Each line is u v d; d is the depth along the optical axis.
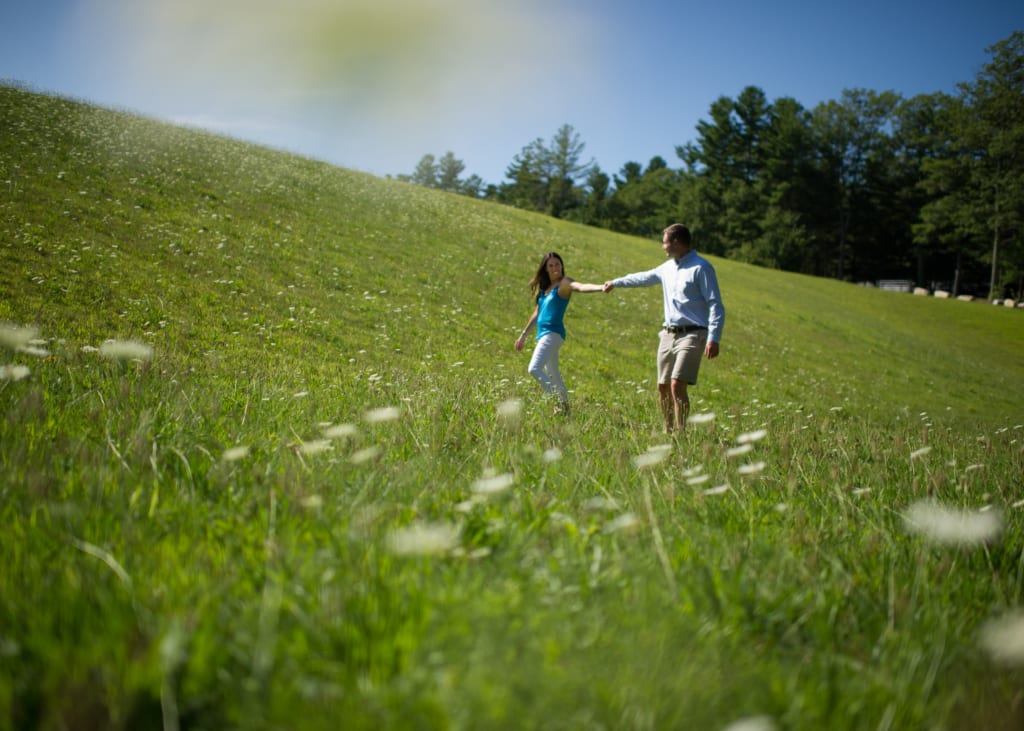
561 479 3.06
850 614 1.89
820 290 38.69
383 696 1.27
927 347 26.95
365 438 3.49
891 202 82.88
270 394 4.55
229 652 1.40
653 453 3.24
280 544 1.88
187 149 21.77
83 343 6.98
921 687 1.54
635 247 35.94
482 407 5.14
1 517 1.93
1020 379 24.78
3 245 9.93
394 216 22.17
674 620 1.68
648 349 15.16
